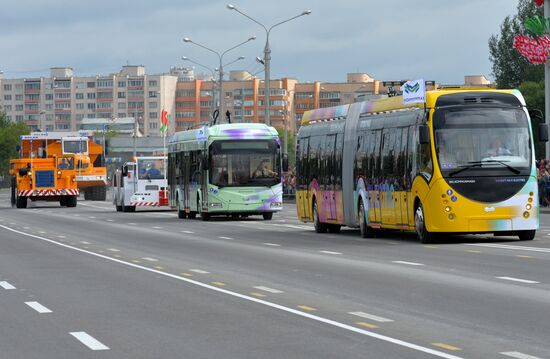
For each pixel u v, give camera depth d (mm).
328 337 16734
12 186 101812
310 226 57250
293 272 28781
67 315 20031
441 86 41656
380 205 43469
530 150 39062
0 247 42000
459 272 27703
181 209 71938
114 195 97312
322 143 50062
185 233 51531
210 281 26594
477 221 38625
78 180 104500
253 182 65312
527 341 16094
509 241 39969
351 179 46500
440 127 38875
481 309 19969
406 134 40969
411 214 40500
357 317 19156
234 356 15031
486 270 28125
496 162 38781
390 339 16422
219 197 65062
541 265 29422
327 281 26062
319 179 50375
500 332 17047
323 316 19359
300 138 53406
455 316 19062
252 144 65375
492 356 14781
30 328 18250
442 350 15320
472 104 39062
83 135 102375
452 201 38562
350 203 46688
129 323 18750
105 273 29469
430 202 38969
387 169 42656
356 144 45969
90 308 21109
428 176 39031
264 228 55406
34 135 100250
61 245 43219
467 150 38719
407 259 32531
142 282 26609
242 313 19953
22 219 72438
